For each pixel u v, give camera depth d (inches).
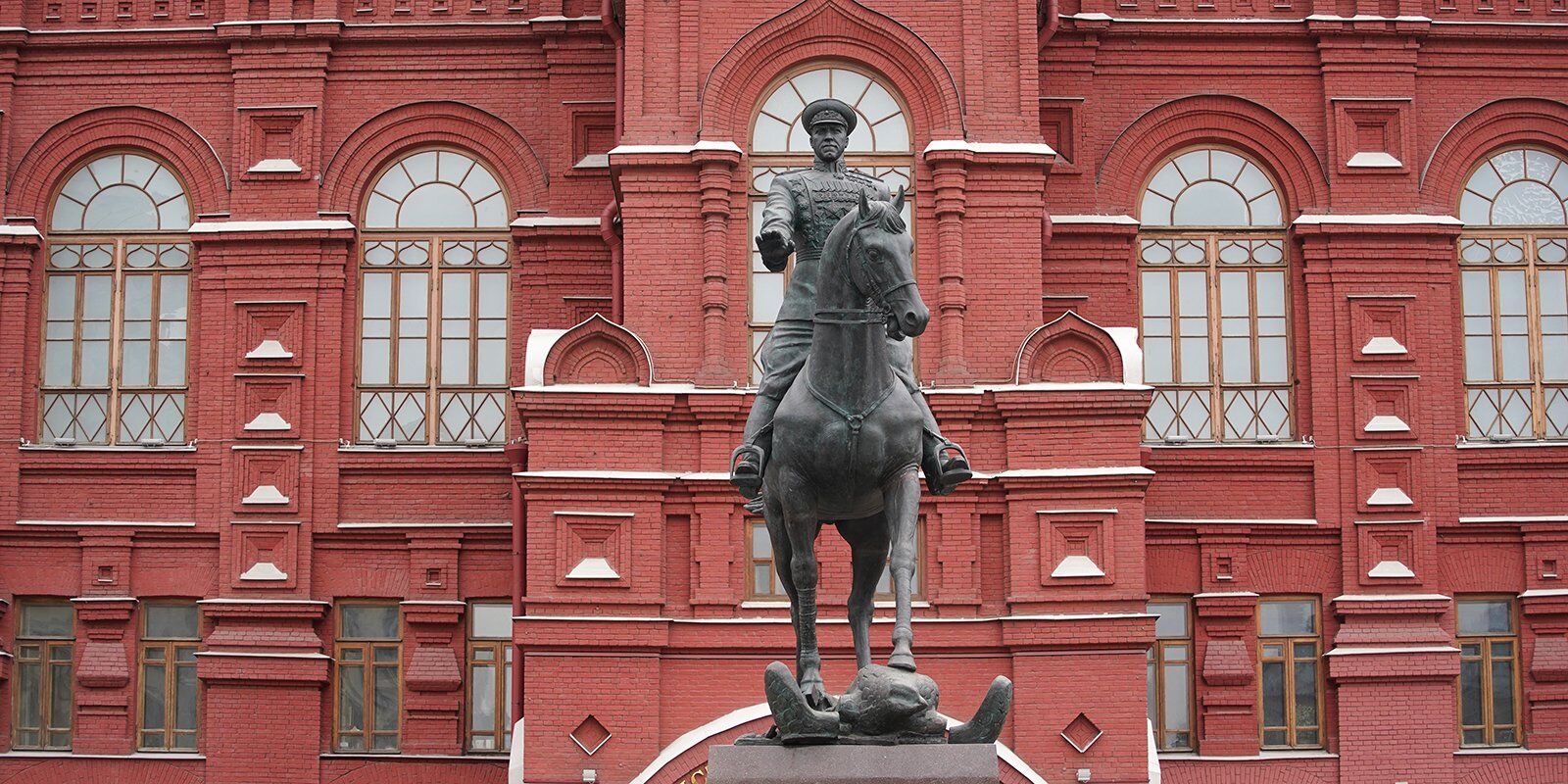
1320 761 1032.8
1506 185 1111.6
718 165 989.2
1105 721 932.6
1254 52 1107.9
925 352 981.2
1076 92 1104.8
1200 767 1032.2
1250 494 1065.5
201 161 1110.4
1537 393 1090.7
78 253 1113.4
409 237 1111.0
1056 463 956.0
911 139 1006.4
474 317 1104.8
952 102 1003.3
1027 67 1010.1
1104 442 955.3
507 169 1114.7
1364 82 1101.1
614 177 1006.4
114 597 1063.0
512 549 1067.3
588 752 925.8
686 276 985.5
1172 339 1089.4
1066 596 943.0
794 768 537.0
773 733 556.4
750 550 960.3
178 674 1067.9
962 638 943.7
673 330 979.9
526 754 924.6
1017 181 997.2
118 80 1119.6
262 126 1107.9
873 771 534.9
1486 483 1069.8
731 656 941.2
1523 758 1038.4
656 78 1007.0
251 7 1116.5
